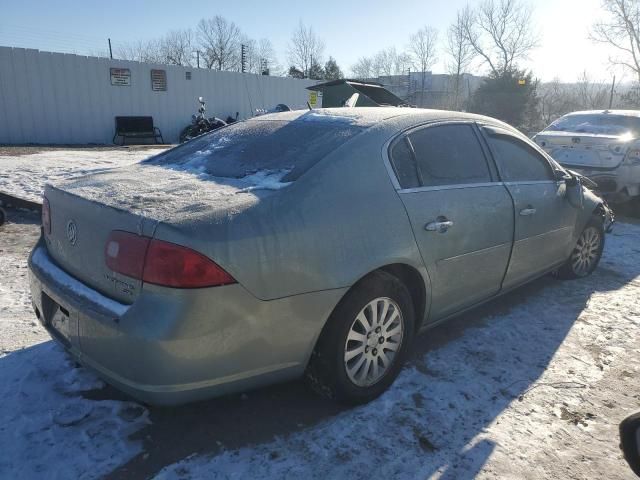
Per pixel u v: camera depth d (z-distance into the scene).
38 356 3.27
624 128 8.99
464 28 43.88
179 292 2.17
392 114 3.34
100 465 2.40
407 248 2.94
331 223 2.62
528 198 3.94
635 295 4.80
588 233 5.08
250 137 3.41
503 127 4.02
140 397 2.28
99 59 19.22
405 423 2.80
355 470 2.45
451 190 3.29
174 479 2.35
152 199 2.52
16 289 4.33
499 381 3.25
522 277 4.13
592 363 3.52
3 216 6.43
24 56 17.44
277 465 2.46
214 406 2.89
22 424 2.64
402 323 3.03
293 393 3.05
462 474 2.45
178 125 21.97
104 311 2.32
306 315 2.54
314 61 55.47
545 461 2.56
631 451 1.87
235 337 2.32
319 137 3.07
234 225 2.31
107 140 19.97
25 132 17.92
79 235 2.60
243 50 50.34
